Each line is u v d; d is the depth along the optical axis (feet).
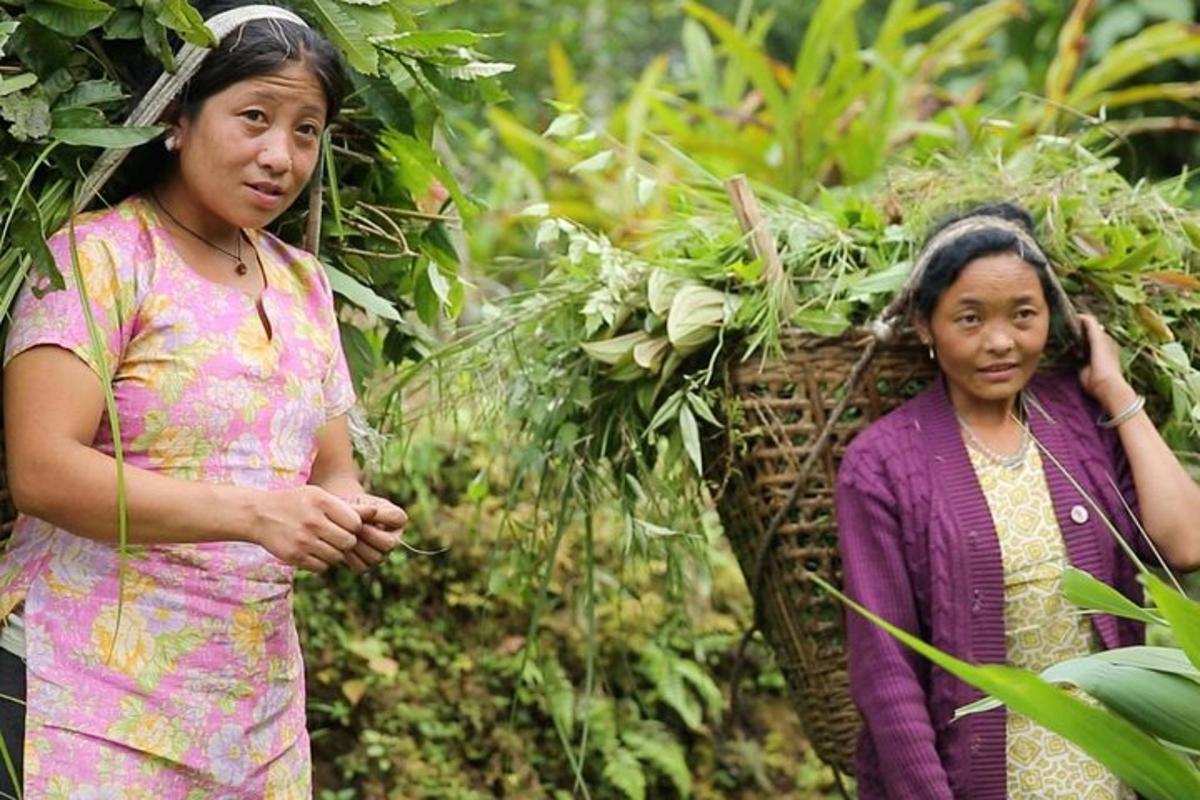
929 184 9.84
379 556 6.88
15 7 7.07
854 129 15.51
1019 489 8.52
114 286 6.81
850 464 8.65
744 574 9.64
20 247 6.81
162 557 6.87
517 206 15.81
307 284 7.62
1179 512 8.48
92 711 6.77
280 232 8.30
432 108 8.37
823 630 9.16
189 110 6.95
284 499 6.68
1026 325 8.42
